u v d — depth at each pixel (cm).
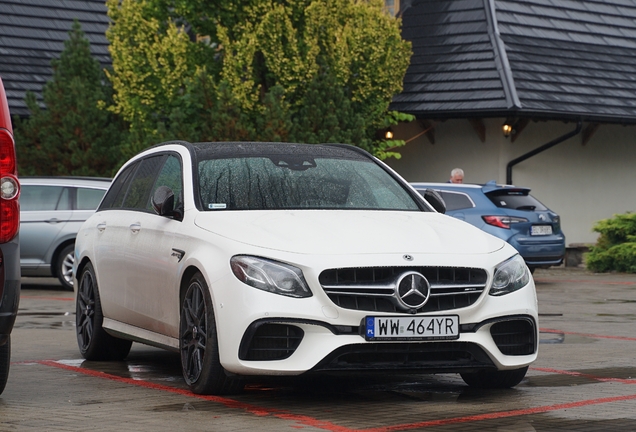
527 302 713
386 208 795
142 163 906
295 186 792
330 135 2255
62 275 1773
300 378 797
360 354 670
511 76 2480
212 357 691
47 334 1114
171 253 755
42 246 1772
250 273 671
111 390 742
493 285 702
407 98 2564
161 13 2300
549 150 2633
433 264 680
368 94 2402
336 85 2289
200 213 750
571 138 2673
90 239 932
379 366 670
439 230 734
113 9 2283
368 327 662
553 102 2483
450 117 2500
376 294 667
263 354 668
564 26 2744
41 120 2294
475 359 691
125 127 2439
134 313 828
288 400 696
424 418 630
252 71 2252
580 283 1928
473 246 715
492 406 676
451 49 2617
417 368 676
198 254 712
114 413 648
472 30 2623
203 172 791
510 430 593
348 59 2316
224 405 675
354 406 673
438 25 2689
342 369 664
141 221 834
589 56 2700
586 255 2239
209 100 2205
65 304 1496
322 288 663
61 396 716
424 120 2641
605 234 2236
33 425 611
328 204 780
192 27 2305
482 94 2475
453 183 1920
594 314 1357
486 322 691
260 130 2200
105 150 2269
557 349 988
